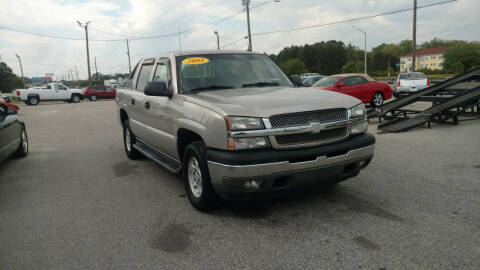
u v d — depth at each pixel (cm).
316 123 374
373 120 1212
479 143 720
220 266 306
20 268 317
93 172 646
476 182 486
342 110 399
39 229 399
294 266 300
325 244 334
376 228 362
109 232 383
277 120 367
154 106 533
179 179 580
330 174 384
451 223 365
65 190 542
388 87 1606
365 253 315
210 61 513
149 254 332
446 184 483
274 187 371
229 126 363
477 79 1110
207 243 348
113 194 512
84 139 1045
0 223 421
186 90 470
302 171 366
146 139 611
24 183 591
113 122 1492
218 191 386
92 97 3738
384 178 519
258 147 361
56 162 744
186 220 406
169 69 509
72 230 393
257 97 410
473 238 332
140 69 659
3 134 654
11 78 10688
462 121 1031
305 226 374
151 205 461
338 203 433
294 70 11350
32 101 3284
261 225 383
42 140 1059
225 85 482
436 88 1156
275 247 334
